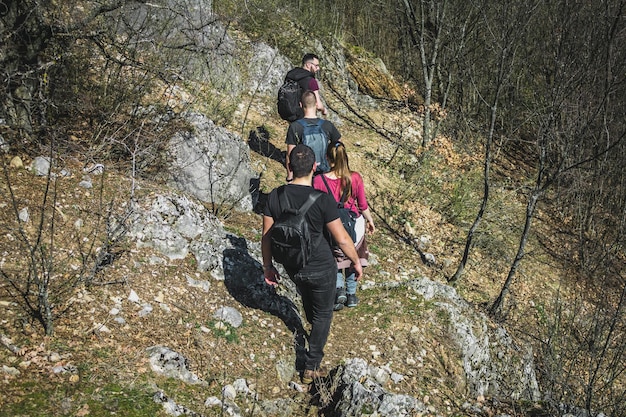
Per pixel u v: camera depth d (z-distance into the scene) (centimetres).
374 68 1416
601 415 538
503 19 721
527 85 1348
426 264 788
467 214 972
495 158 1270
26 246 444
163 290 467
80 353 383
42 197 495
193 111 722
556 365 611
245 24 1122
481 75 1345
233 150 691
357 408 417
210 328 456
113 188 537
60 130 599
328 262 434
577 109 819
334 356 499
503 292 741
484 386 561
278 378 450
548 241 1077
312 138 598
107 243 445
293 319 512
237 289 510
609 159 1202
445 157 1007
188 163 640
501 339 621
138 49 784
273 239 416
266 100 998
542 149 728
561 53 790
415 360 523
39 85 591
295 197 423
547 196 1212
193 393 394
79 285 432
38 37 568
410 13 1198
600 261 1017
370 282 627
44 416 334
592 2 977
